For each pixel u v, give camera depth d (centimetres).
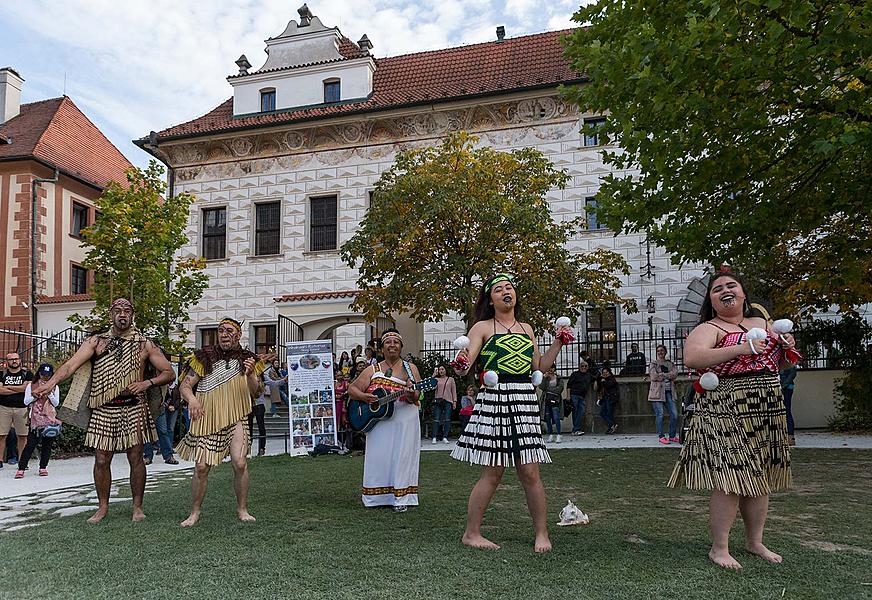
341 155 2638
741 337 470
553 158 2434
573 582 420
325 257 2612
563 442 1627
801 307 1698
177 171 2780
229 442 657
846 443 1416
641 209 1013
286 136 2683
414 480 716
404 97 2620
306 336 2389
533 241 1722
